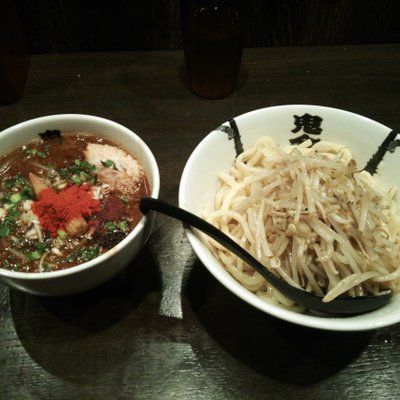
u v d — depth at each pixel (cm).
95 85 56
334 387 32
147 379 32
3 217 34
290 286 32
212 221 36
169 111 53
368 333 35
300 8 57
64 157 37
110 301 36
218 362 33
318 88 56
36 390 32
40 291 29
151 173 33
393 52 61
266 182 38
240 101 54
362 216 34
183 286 37
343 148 40
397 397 32
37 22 56
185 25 49
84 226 32
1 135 35
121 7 55
